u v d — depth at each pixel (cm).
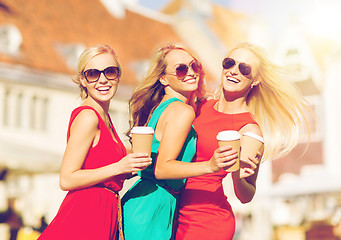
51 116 1752
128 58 2158
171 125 336
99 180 317
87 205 323
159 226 344
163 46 369
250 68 371
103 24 2223
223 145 310
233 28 2547
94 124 327
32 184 1395
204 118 379
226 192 1827
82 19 2145
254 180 383
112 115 1914
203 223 362
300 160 1806
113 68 339
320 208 1500
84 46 2009
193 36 2586
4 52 1703
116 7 2344
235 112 381
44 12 1995
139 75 2098
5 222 1081
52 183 1461
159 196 345
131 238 341
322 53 1956
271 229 1568
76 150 322
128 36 2280
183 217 367
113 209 335
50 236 321
